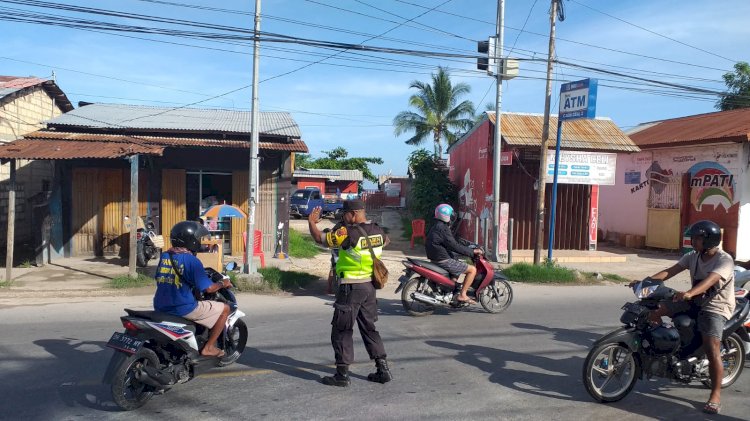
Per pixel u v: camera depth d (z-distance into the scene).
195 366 4.99
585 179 15.75
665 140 18.47
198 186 14.18
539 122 16.39
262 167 14.29
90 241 13.55
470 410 4.78
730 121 17.80
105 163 13.53
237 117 16.16
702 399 5.21
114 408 4.68
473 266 8.44
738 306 5.36
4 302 9.01
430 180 20.06
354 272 5.29
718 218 16.83
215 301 5.24
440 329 7.65
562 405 4.96
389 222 28.03
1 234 14.70
